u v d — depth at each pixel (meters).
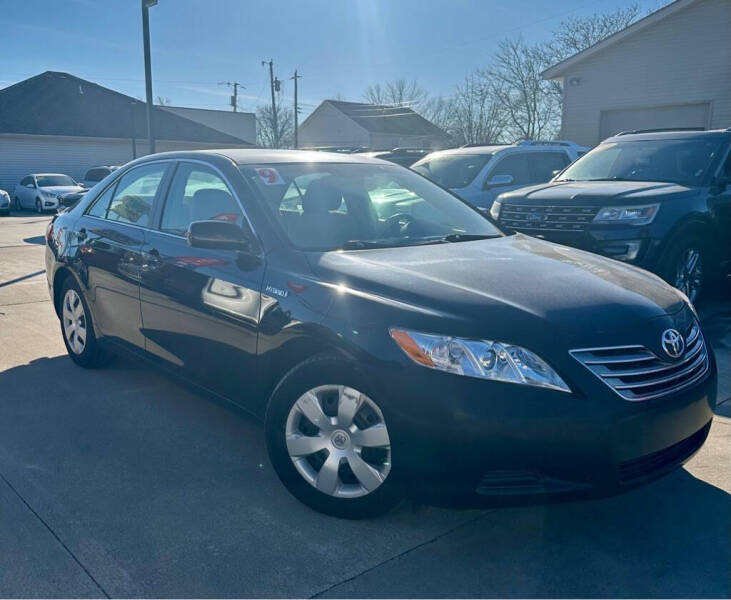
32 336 6.16
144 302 4.21
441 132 53.88
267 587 2.62
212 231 3.47
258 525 3.04
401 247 3.68
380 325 2.87
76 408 4.42
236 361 3.54
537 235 6.48
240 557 2.80
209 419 4.26
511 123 42.88
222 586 2.62
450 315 2.79
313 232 3.70
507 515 3.14
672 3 17.05
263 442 3.94
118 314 4.55
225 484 3.42
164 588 2.60
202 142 37.41
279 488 3.38
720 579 2.67
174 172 4.35
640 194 6.14
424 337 2.76
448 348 2.71
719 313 6.85
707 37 16.89
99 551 2.84
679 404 2.85
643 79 18.16
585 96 19.33
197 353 3.83
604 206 6.13
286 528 3.02
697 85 17.25
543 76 19.92
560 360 2.68
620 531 3.01
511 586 2.63
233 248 3.51
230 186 3.85
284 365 3.35
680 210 6.17
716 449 3.79
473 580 2.67
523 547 2.89
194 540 2.92
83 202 5.27
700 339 3.26
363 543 2.91
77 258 4.95
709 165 6.90
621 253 6.00
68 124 33.47
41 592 2.57
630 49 18.25
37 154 32.25
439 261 3.39
